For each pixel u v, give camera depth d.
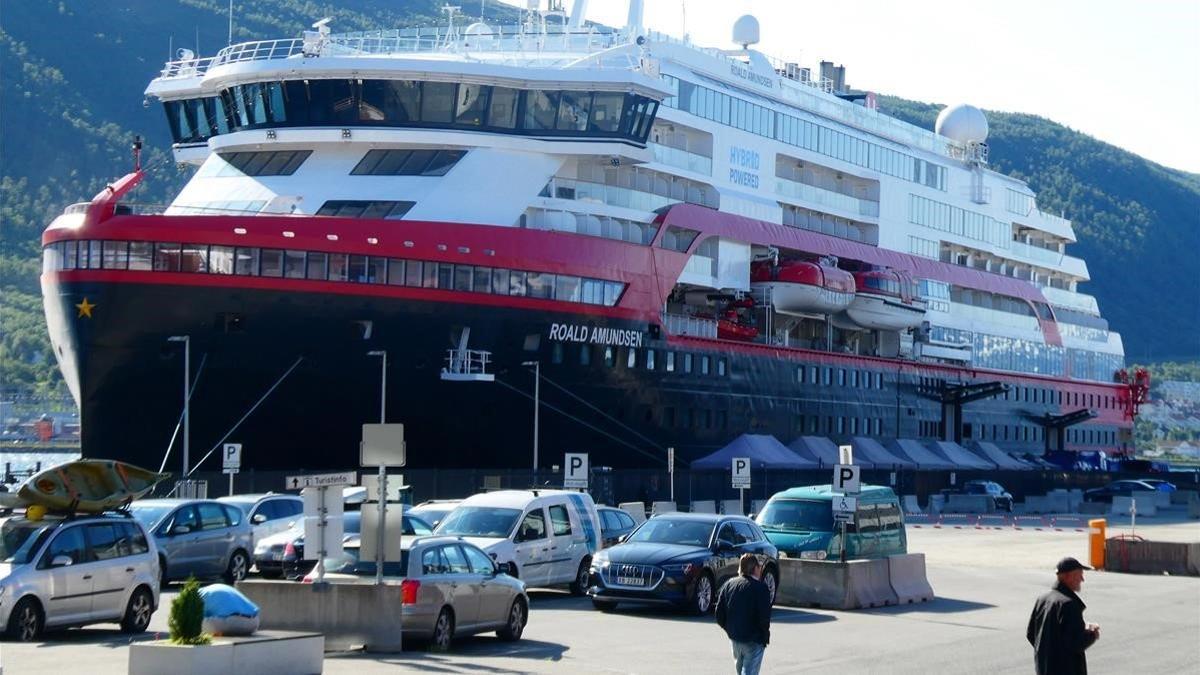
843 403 76.25
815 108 77.62
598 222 59.09
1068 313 106.56
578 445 58.59
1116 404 111.75
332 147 54.66
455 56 59.00
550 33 65.44
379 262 50.34
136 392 48.91
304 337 49.38
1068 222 108.12
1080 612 15.84
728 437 66.81
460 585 24.23
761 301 70.31
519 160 55.44
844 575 33.09
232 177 55.03
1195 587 41.09
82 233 47.94
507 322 53.88
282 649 18.80
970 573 44.00
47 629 23.98
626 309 59.41
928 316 85.81
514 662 22.81
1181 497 94.50
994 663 24.55
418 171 54.03
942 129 95.88
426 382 52.12
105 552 24.52
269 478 49.75
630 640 26.12
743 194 70.31
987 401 92.62
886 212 83.44
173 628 18.33
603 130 56.34
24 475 66.06
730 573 31.03
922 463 80.88
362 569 24.28
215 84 55.88
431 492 51.91
